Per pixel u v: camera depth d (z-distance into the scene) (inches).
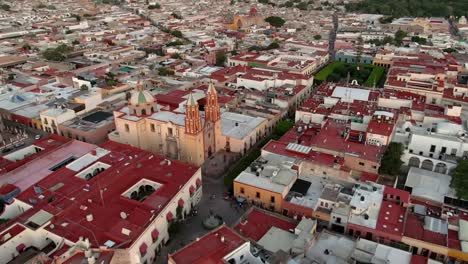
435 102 6993.1
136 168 4512.8
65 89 7534.5
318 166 4581.7
